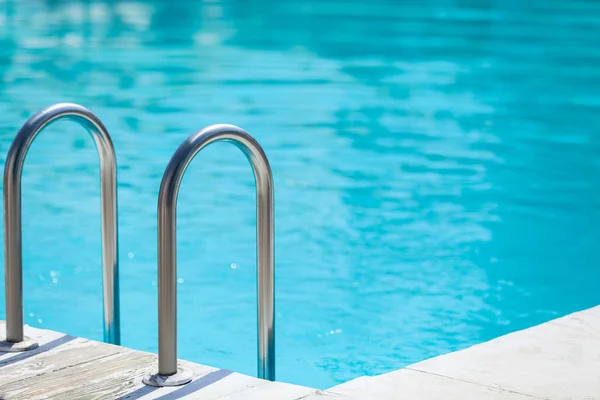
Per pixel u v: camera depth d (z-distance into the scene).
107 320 4.05
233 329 5.80
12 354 3.67
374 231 7.59
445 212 8.15
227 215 8.04
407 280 6.52
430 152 10.44
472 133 11.52
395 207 8.28
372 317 5.89
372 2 26.05
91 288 6.44
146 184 8.87
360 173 9.45
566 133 11.62
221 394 3.23
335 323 5.83
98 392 3.26
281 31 21.03
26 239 7.38
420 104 13.34
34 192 8.66
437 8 25.28
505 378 3.39
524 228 7.73
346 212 8.10
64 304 6.14
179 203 8.37
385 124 11.94
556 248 7.23
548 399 3.19
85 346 3.78
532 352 3.70
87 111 3.83
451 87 14.74
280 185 8.95
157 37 20.39
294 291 6.35
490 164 9.94
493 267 6.79
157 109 12.69
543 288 6.38
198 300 6.25
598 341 3.84
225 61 17.12
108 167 3.95
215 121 11.88
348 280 6.54
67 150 10.27
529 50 18.73
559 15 24.09
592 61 17.52
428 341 5.57
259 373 3.57
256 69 16.23
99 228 7.68
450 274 6.65
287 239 7.38
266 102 13.27
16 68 16.31
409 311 5.99
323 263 6.86
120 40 19.98
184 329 5.78
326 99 13.58
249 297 6.30
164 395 3.22
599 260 6.97
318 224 7.76
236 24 22.19
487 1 26.42
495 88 14.73
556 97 14.09
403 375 3.42
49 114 3.73
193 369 3.48
